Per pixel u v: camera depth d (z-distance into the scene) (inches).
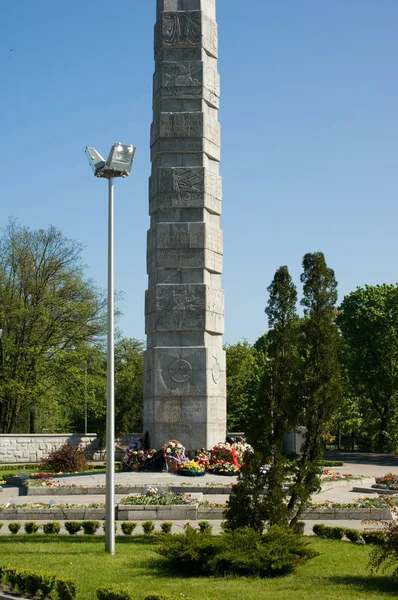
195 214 1253.7
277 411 639.8
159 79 1295.5
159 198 1254.9
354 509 857.5
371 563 540.4
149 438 1218.6
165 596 442.6
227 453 1166.3
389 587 506.9
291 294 665.6
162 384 1210.6
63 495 1045.8
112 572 555.2
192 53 1291.8
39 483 1104.2
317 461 648.4
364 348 2373.3
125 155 677.9
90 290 2144.4
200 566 556.7
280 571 549.3
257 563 537.3
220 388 1244.5
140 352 2642.7
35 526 755.4
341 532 716.0
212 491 1026.1
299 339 660.7
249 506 623.8
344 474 1311.5
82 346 2078.0
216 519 829.2
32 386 1999.3
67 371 2017.7
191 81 1283.2
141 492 1033.5
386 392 2353.6
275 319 663.1
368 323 2338.8
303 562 562.3
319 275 668.1
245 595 482.0
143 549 649.6
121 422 2501.2
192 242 1242.6
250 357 2733.8
